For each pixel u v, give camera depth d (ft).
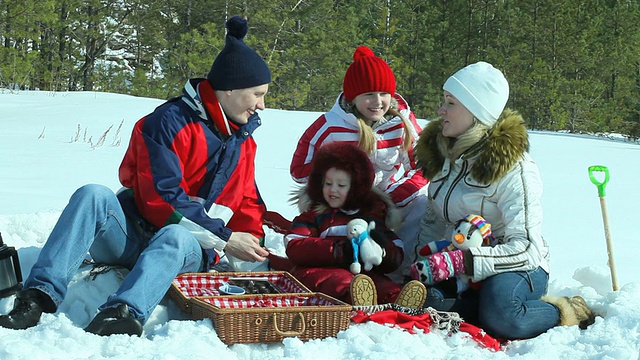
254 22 125.39
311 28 128.77
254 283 14.82
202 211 14.55
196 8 129.70
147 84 126.31
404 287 13.97
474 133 14.83
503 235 15.16
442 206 15.60
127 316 12.32
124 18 134.72
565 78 142.61
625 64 147.64
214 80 14.97
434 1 148.66
